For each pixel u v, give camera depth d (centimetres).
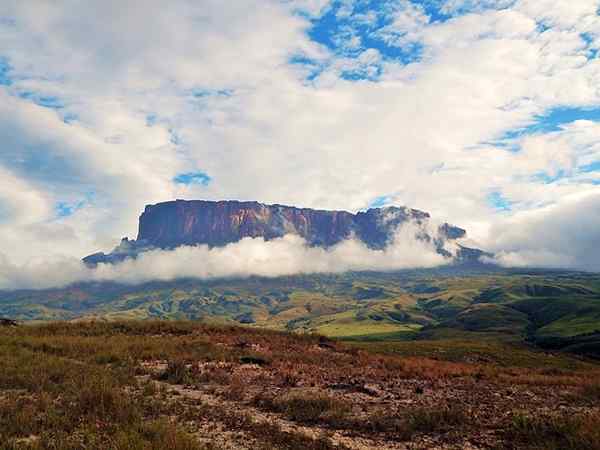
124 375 2797
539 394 2808
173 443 1447
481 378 3562
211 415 2028
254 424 1878
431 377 3478
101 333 5147
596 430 1583
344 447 1619
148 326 5534
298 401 2295
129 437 1496
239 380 2950
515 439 1725
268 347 4703
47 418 1728
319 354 4481
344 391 2736
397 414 2111
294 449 1574
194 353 3922
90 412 1858
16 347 3622
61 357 3434
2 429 1608
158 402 2128
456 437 1778
